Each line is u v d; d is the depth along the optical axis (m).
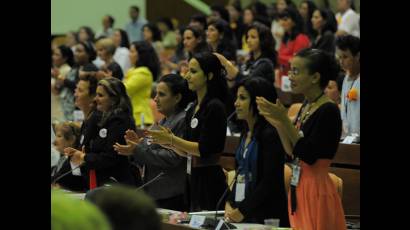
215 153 8.85
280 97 14.29
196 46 14.16
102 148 9.74
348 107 10.91
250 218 8.02
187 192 9.21
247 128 8.34
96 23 27.72
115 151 9.69
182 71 13.82
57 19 27.20
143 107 14.59
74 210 2.98
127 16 27.83
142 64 14.95
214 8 19.67
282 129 7.24
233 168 11.69
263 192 7.95
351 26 18.44
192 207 9.01
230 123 11.59
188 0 28.41
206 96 8.94
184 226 7.74
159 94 9.40
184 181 9.24
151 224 3.33
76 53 16.30
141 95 14.59
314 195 7.29
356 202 10.54
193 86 8.90
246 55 15.23
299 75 7.29
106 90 9.80
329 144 7.20
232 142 11.62
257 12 20.70
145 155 9.10
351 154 10.56
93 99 11.16
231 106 11.08
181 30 18.14
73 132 10.92
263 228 7.43
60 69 17.23
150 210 3.35
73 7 27.42
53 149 12.03
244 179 8.16
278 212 8.05
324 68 7.28
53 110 15.93
